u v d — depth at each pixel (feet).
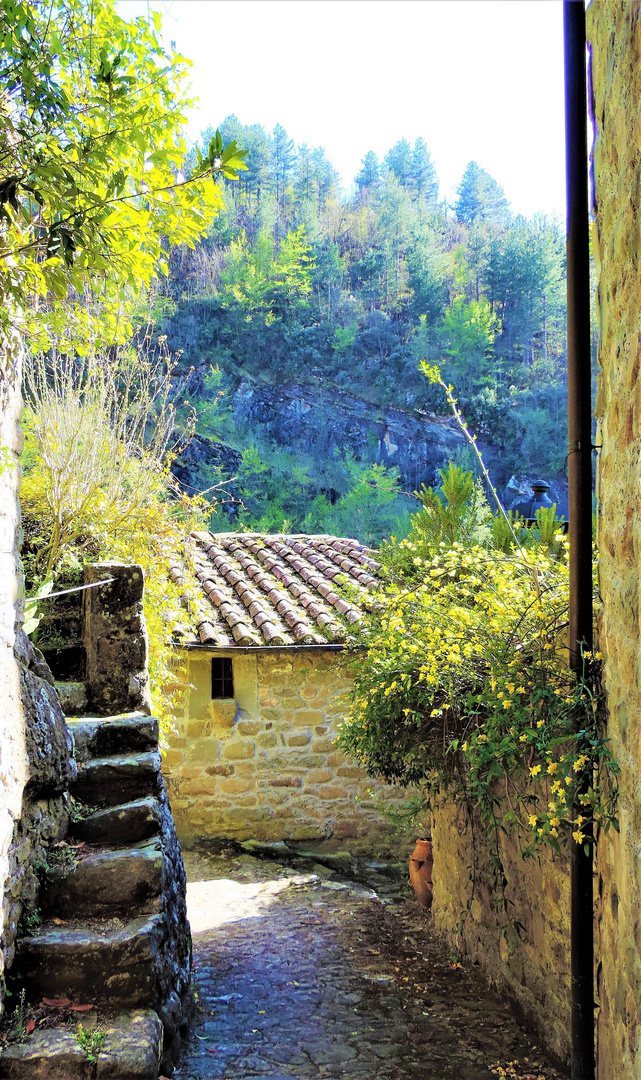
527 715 10.11
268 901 19.29
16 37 6.16
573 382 9.75
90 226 6.48
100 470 16.19
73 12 6.73
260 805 24.21
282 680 24.56
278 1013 12.17
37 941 8.41
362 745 14.88
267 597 25.88
